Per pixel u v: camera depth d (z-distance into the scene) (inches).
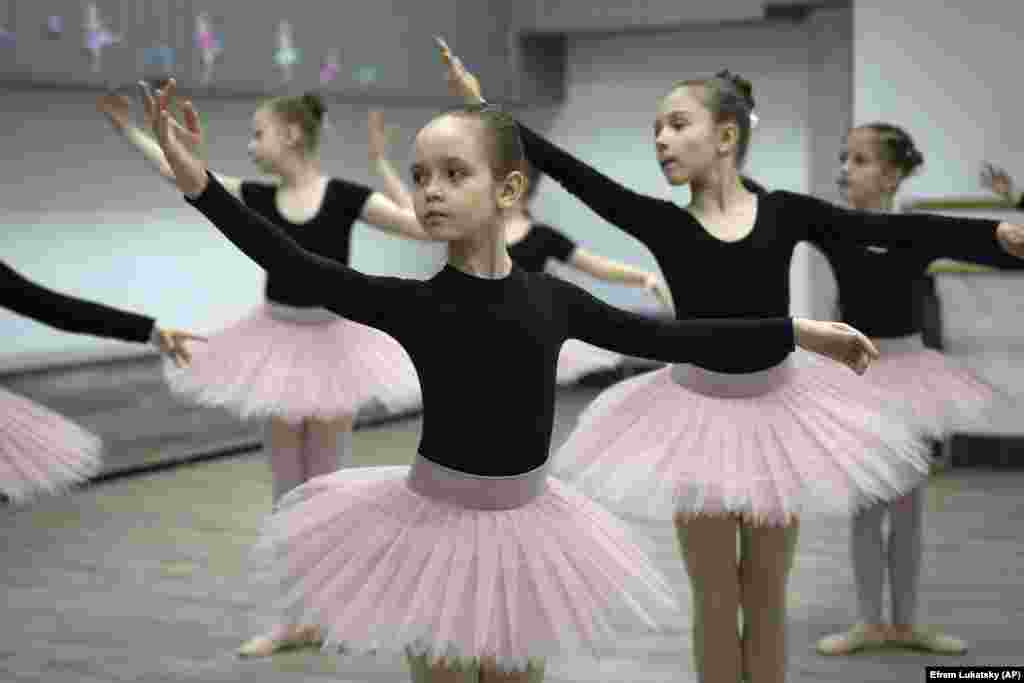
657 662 183.3
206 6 322.7
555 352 104.2
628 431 135.6
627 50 446.9
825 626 199.8
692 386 135.0
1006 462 322.7
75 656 185.8
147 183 352.5
